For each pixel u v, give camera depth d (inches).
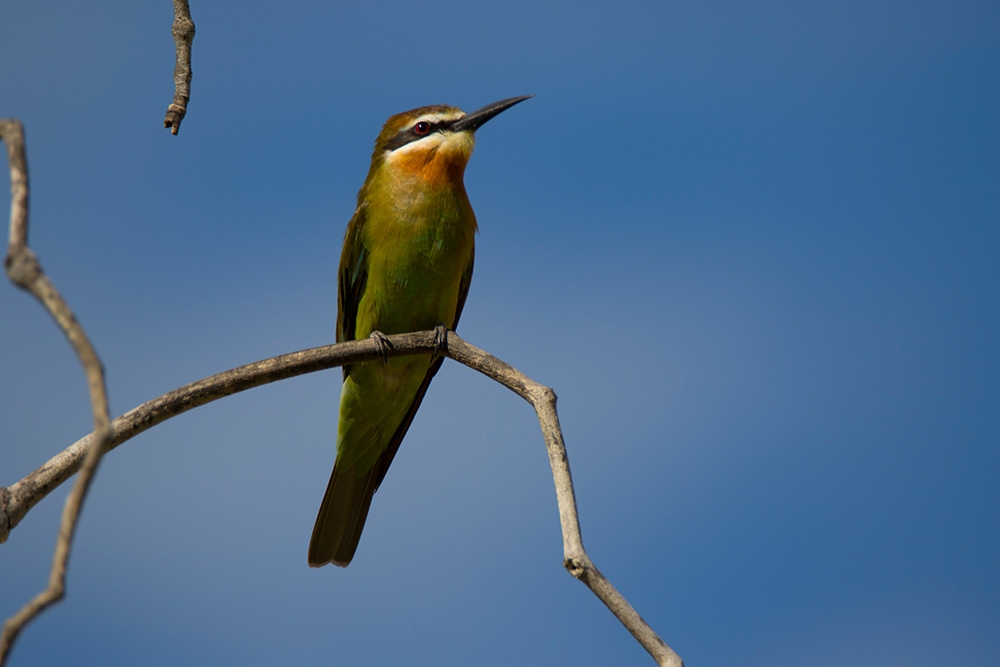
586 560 219.6
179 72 296.2
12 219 158.6
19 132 170.7
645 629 211.8
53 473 264.4
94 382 140.0
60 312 144.5
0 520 255.1
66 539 135.4
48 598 133.2
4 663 131.0
